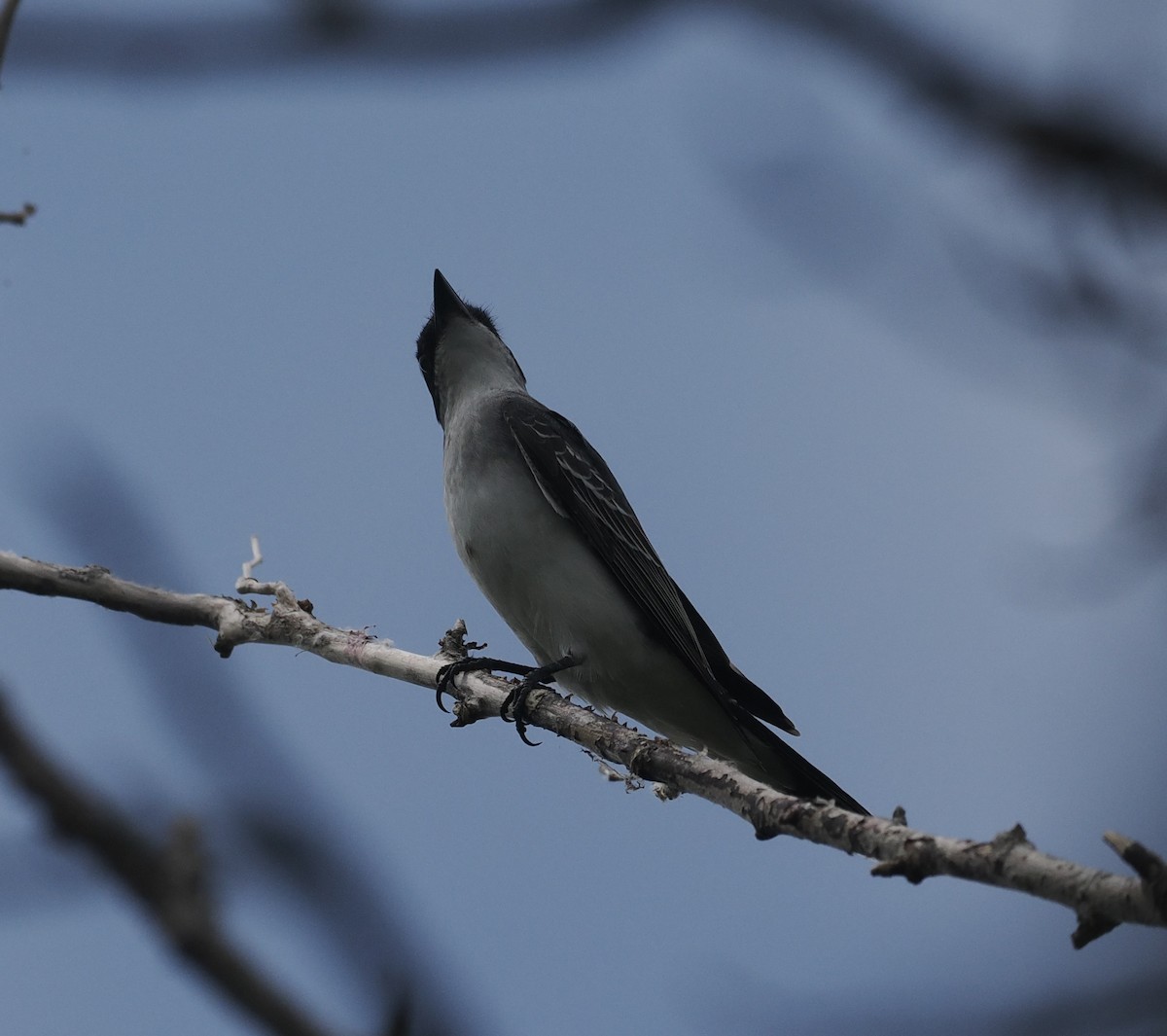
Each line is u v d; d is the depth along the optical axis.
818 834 7.10
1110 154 3.45
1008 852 5.91
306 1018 2.15
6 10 3.54
